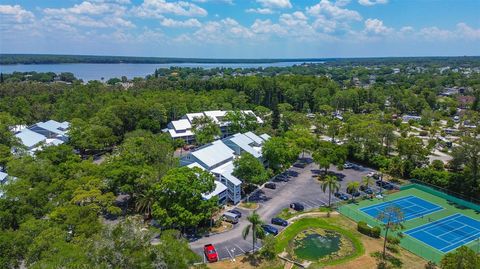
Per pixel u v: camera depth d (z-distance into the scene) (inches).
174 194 2844.5
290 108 7524.6
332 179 3516.2
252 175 3612.2
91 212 2541.8
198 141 5359.3
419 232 3105.3
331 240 2891.2
